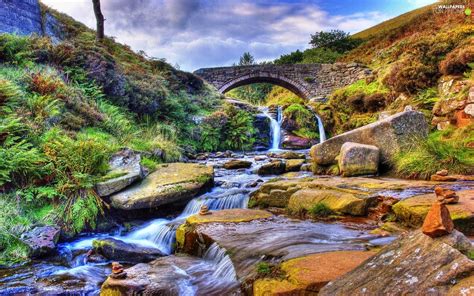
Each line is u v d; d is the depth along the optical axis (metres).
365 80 23.44
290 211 6.64
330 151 9.29
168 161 11.77
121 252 6.05
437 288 2.20
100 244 6.20
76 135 9.32
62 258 6.16
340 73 31.59
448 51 15.53
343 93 22.55
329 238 4.83
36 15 17.69
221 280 4.34
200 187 8.48
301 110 22.42
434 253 2.41
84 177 7.56
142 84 15.85
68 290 4.98
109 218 7.68
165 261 5.20
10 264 5.82
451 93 13.10
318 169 9.46
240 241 4.93
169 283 4.36
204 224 5.81
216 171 11.59
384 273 2.55
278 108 24.02
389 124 8.62
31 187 7.29
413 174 7.69
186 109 19.09
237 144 18.91
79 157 7.88
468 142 8.63
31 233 6.40
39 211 7.05
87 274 5.56
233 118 19.62
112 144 9.48
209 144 17.75
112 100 14.14
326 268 3.57
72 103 10.86
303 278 3.39
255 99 47.28
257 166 12.23
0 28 15.17
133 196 7.76
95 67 13.80
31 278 5.38
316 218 6.08
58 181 7.58
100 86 13.51
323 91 32.34
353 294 2.57
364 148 8.36
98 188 7.75
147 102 15.44
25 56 12.30
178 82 20.73
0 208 6.61
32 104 9.34
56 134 8.45
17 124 7.83
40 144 8.24
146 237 7.08
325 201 6.26
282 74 32.94
